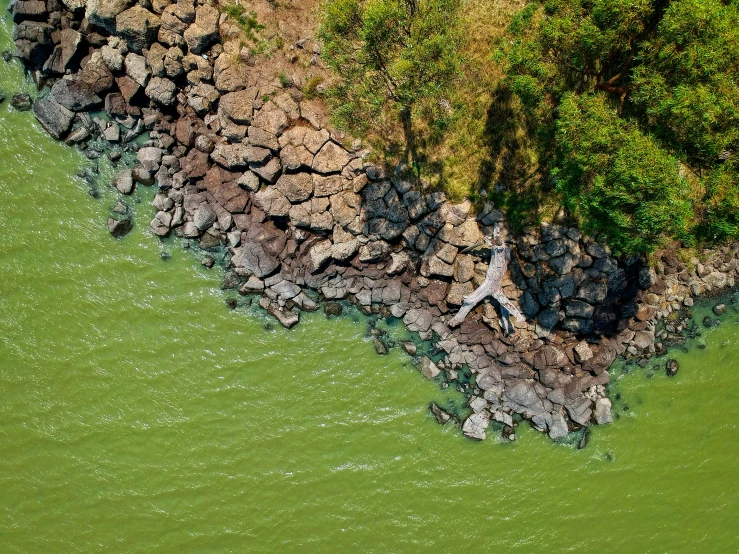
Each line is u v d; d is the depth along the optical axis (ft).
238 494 100.12
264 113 96.17
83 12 96.73
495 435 101.50
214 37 96.17
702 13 72.84
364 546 99.40
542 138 93.81
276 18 96.58
